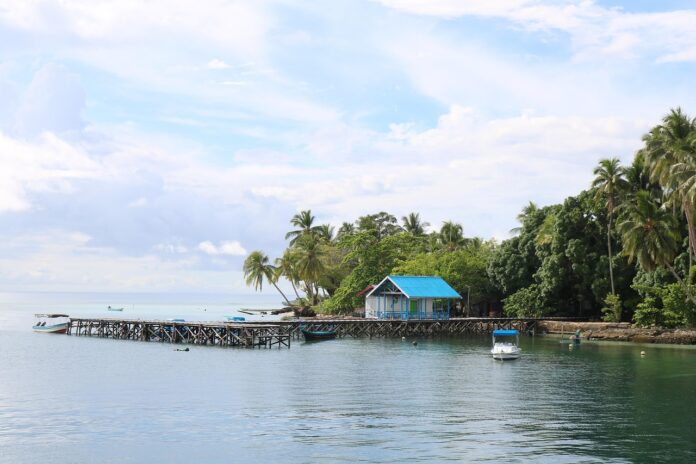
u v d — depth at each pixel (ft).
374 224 463.42
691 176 225.56
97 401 137.59
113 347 255.29
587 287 322.34
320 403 135.13
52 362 205.77
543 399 140.05
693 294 263.08
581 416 122.93
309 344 270.46
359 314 377.71
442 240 430.20
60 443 104.68
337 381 164.45
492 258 357.82
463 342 282.15
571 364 201.57
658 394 146.30
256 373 178.91
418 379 168.45
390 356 223.51
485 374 178.29
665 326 279.28
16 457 97.55
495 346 215.10
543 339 297.33
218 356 221.87
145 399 139.64
